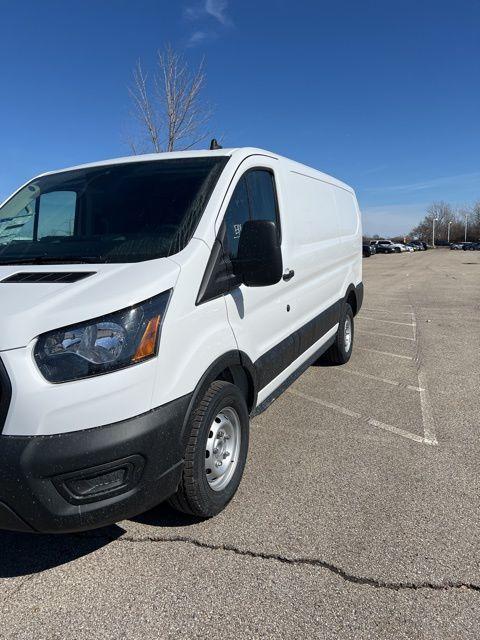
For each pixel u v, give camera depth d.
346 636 2.37
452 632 2.39
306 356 5.13
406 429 4.81
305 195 5.08
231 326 3.38
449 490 3.66
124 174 3.85
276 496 3.59
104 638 2.40
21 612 2.57
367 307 13.55
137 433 2.53
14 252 3.47
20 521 2.41
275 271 3.21
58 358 2.42
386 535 3.12
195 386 2.92
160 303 2.72
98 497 2.49
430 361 7.35
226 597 2.63
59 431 2.39
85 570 2.88
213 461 3.24
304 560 2.90
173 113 12.26
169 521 3.32
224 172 3.58
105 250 3.19
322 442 4.52
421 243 97.81
